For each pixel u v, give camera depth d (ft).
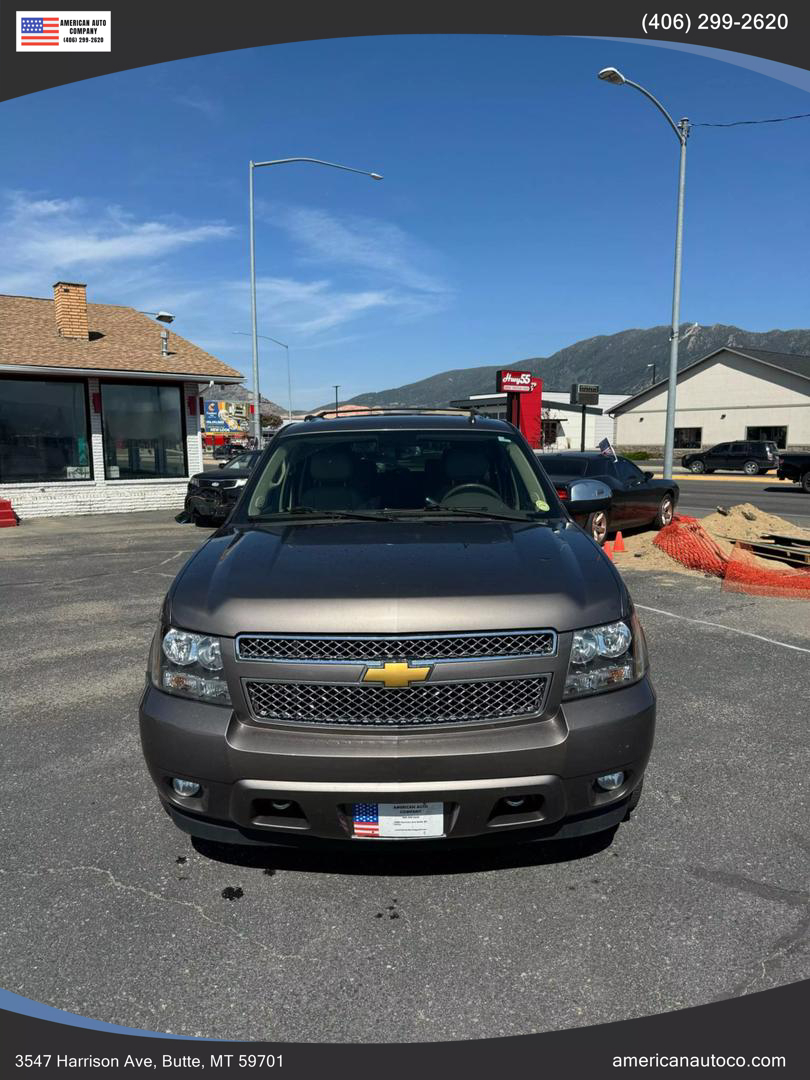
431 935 8.47
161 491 60.85
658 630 21.21
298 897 9.19
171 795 8.82
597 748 8.32
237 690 8.44
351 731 8.23
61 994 7.68
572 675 8.46
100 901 9.14
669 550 33.76
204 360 62.85
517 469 12.96
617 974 7.82
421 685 8.23
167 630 9.07
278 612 8.46
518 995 7.59
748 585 27.53
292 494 12.41
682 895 9.06
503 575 9.02
